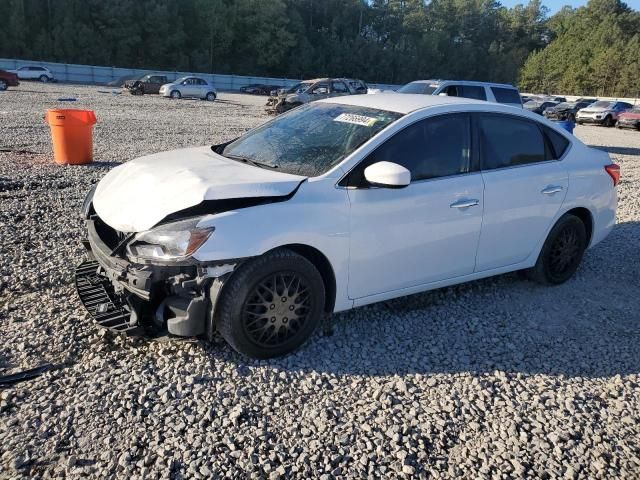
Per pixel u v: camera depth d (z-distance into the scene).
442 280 4.35
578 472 2.82
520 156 4.72
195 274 3.30
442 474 2.74
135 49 71.12
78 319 3.94
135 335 3.38
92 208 4.07
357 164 3.78
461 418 3.19
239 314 3.37
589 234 5.38
